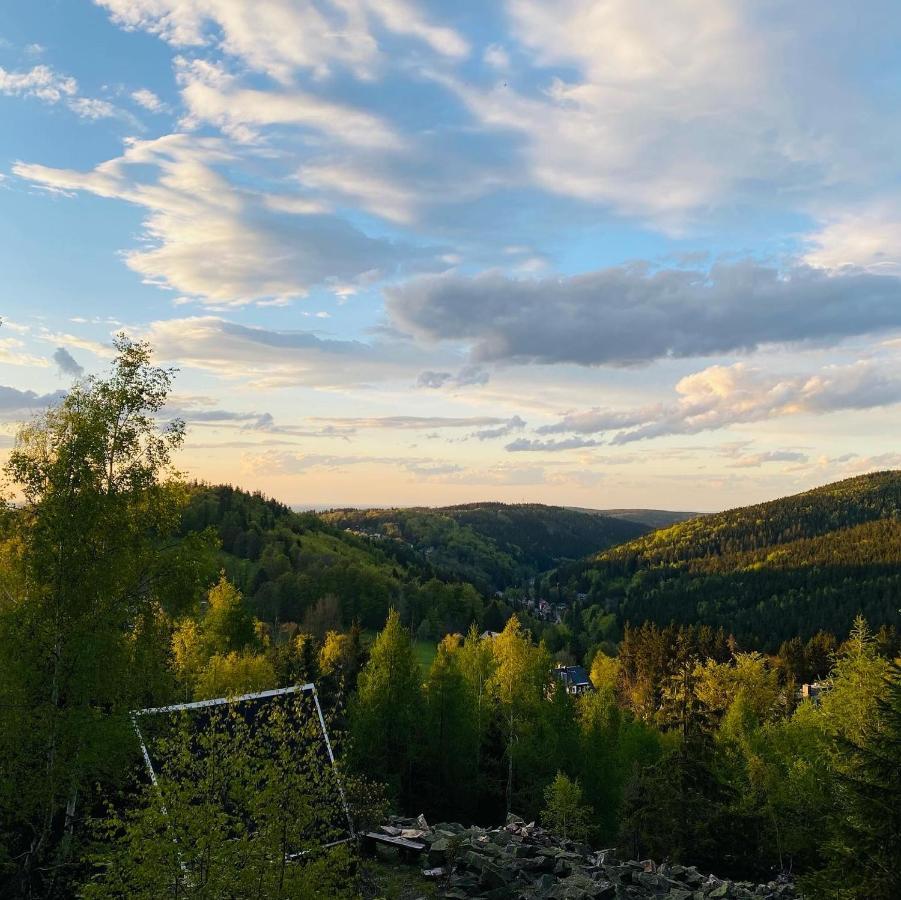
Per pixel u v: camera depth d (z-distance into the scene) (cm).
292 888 1275
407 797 4069
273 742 1537
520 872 2148
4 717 1720
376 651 4184
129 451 2075
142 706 1981
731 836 3488
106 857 1314
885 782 2070
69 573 1900
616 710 5384
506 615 14825
